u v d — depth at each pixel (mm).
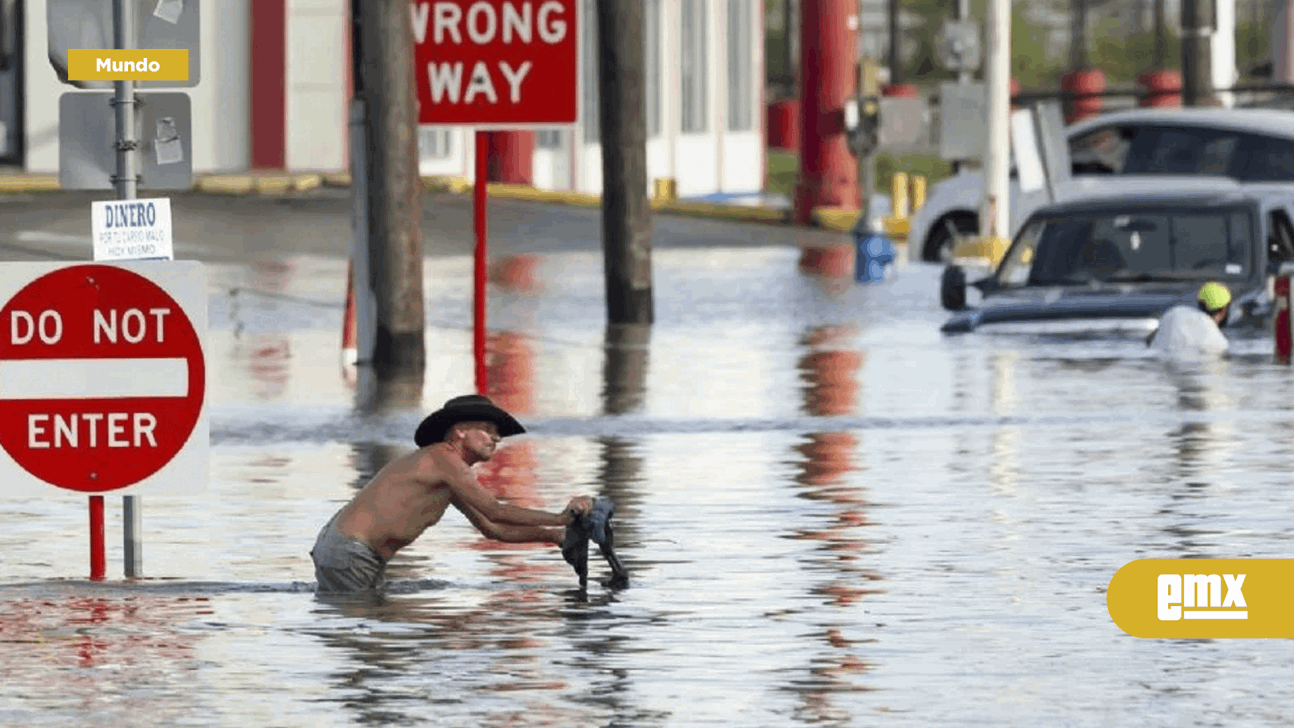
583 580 33250
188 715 26266
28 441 33312
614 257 77000
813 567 34812
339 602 32531
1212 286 65875
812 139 127812
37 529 39031
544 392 57969
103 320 33344
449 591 33312
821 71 127688
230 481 44000
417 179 63062
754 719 26000
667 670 28297
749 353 67312
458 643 29828
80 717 26188
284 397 57094
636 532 37938
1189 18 123125
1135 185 88250
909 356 65750
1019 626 30672
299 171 124562
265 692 27266
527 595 32938
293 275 93750
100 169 35562
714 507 40406
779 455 46812
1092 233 70125
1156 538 37062
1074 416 52531
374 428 51438
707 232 120938
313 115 124562
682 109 151250
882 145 98875
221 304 83250
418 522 33406
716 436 49781
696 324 76812
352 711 26406
